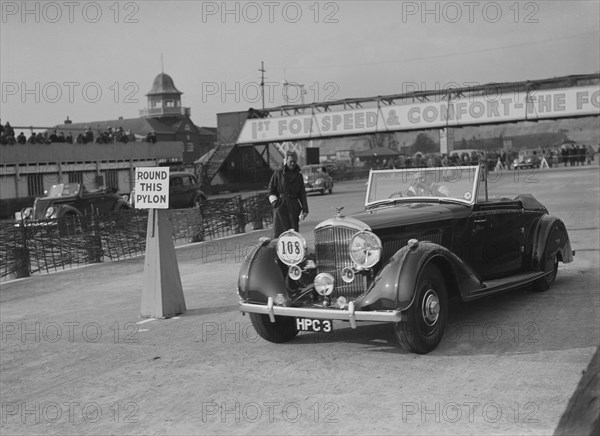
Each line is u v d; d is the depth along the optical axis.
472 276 5.90
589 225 13.91
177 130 83.81
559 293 7.64
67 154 34.25
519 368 5.00
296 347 6.03
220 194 40.72
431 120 37.59
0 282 11.23
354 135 40.50
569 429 3.83
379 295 5.31
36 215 19.53
